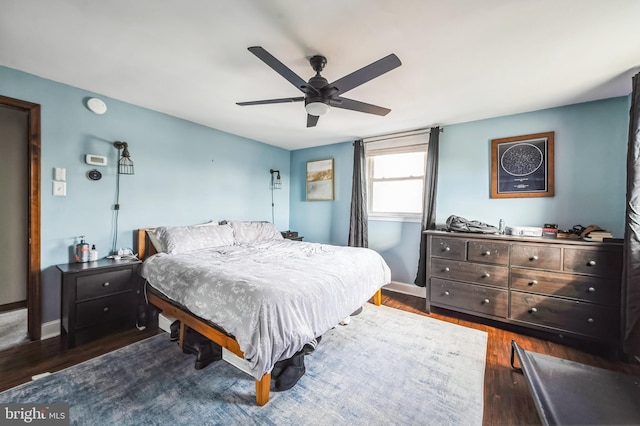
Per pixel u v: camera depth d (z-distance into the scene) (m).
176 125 3.27
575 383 1.55
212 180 3.70
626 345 1.96
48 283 2.34
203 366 1.90
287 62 1.95
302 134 3.96
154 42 1.75
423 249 3.41
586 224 2.63
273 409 1.54
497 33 1.61
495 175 3.09
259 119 3.31
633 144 1.93
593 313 2.21
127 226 2.86
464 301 2.80
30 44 1.79
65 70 2.15
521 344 2.34
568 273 2.30
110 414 1.48
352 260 2.59
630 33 1.58
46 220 2.33
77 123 2.49
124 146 2.74
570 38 1.64
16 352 2.08
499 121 3.08
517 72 2.08
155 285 2.34
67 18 1.53
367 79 1.67
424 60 1.92
